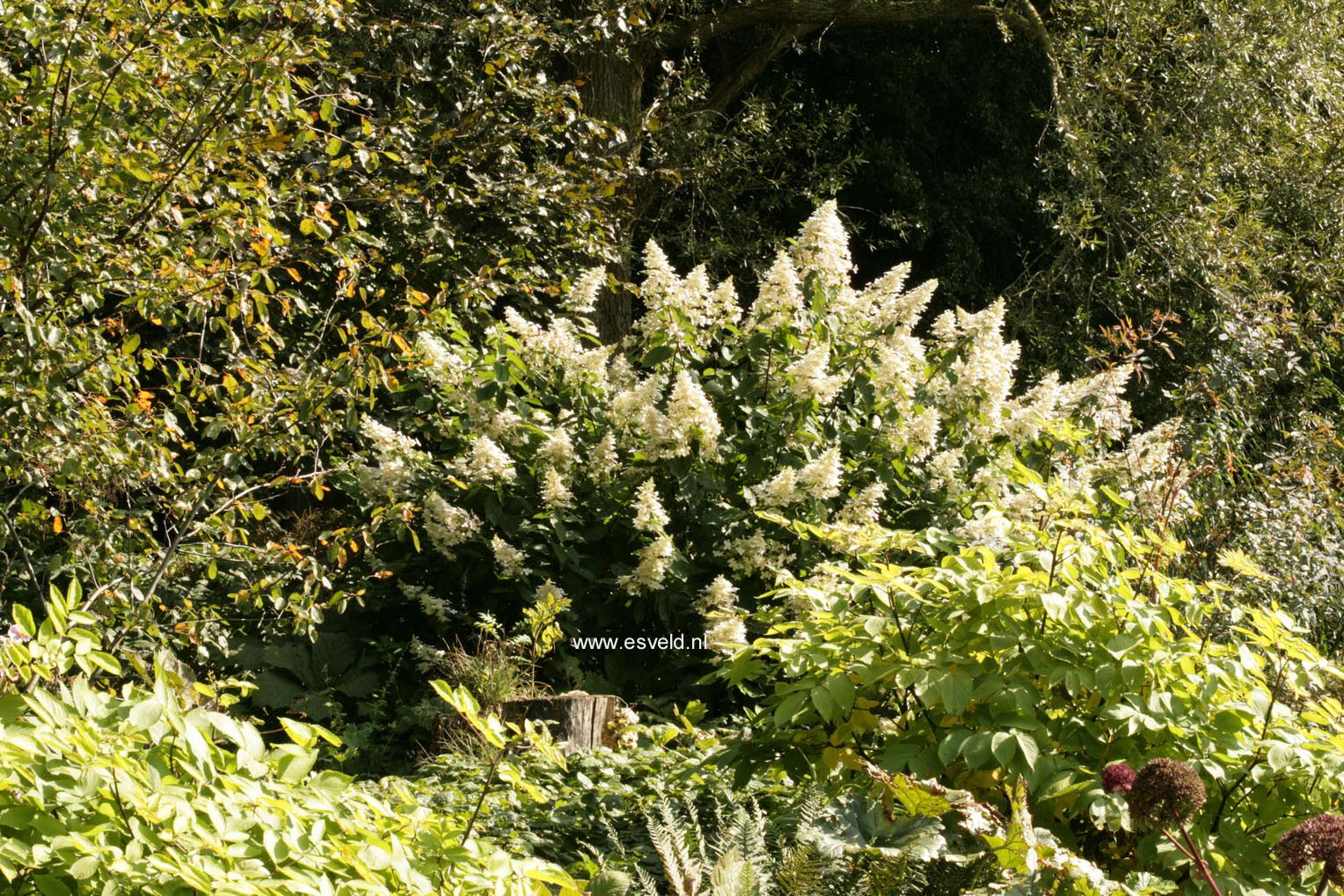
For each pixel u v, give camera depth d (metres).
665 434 6.23
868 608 3.57
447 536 6.09
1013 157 15.64
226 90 4.70
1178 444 7.43
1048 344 13.08
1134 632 3.14
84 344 4.61
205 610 5.56
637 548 6.40
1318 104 13.78
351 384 4.80
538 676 6.07
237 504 4.78
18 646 1.99
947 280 14.83
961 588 3.24
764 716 3.78
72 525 4.70
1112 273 13.84
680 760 4.53
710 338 7.05
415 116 7.58
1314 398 11.02
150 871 1.69
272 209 5.12
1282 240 13.07
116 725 1.93
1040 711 3.15
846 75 15.54
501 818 3.77
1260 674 3.35
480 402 6.41
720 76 15.11
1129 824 2.73
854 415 6.83
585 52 11.30
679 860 2.63
